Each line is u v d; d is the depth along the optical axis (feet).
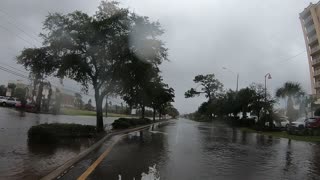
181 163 37.73
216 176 30.96
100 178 27.76
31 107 166.91
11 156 34.99
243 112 187.32
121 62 75.97
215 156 45.60
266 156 48.52
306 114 185.57
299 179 31.53
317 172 35.96
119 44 73.05
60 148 44.16
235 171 34.09
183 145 59.41
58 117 138.72
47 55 74.33
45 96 223.10
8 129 64.23
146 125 147.95
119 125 105.09
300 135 111.24
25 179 25.07
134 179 27.94
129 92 88.84
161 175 30.22
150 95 126.82
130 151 47.44
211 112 281.33
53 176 26.99
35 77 79.71
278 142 80.02
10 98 198.70
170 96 195.21
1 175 26.02
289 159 46.26
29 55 73.10
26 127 70.59
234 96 196.03
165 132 99.04
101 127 80.02
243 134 109.19
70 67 73.31
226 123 214.28
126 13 75.25
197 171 33.09
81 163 35.17
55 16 72.33
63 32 72.02
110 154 43.47
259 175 32.55
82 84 80.28
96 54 74.49
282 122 155.02
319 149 64.34
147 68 78.18
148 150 49.34
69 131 59.00
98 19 74.64
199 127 150.00
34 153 38.06
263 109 157.07
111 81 79.05
